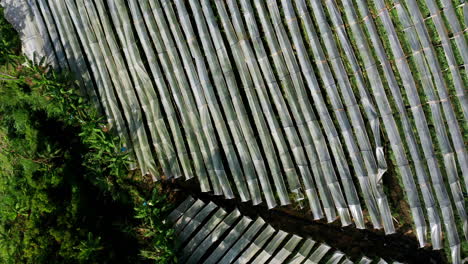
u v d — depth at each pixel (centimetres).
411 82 647
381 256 735
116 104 748
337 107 668
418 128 650
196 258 715
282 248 705
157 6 709
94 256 680
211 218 727
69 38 757
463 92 647
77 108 722
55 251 684
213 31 695
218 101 719
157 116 732
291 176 695
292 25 675
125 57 747
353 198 673
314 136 676
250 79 695
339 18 665
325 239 753
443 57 656
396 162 675
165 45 714
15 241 738
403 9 650
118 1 725
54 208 709
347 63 680
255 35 684
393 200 708
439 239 666
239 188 707
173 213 734
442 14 658
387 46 669
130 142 754
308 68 671
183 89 716
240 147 700
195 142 721
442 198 655
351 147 671
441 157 669
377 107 673
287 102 698
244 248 712
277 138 690
